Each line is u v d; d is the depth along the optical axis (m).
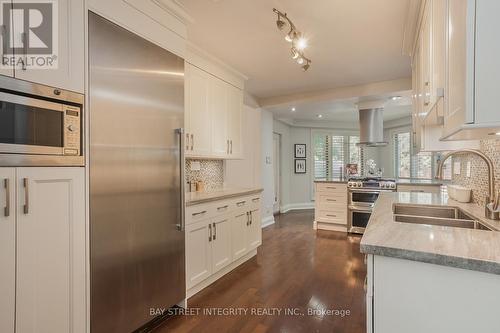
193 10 2.18
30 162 1.23
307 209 7.27
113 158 1.61
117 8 1.64
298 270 3.04
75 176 1.41
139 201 1.77
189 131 2.74
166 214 1.99
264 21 2.35
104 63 1.56
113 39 1.61
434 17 1.48
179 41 2.14
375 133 4.79
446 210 1.87
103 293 1.55
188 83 2.74
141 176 1.79
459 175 2.35
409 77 3.84
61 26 1.36
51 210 1.31
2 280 1.15
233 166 4.34
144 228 1.81
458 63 0.90
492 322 0.77
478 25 0.78
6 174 1.16
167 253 2.00
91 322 1.48
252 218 3.44
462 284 0.80
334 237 4.44
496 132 0.95
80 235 1.43
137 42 1.77
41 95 1.28
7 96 1.17
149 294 1.85
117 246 1.63
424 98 1.86
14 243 1.18
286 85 4.23
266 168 5.50
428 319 0.84
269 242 4.16
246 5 2.11
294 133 7.27
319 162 7.42
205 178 3.55
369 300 0.92
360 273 2.94
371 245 0.90
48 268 1.30
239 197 3.15
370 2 2.06
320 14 2.23
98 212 1.52
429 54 1.63
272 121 5.84
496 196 1.46
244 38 2.67
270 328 1.94
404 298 0.88
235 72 3.49
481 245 0.89
